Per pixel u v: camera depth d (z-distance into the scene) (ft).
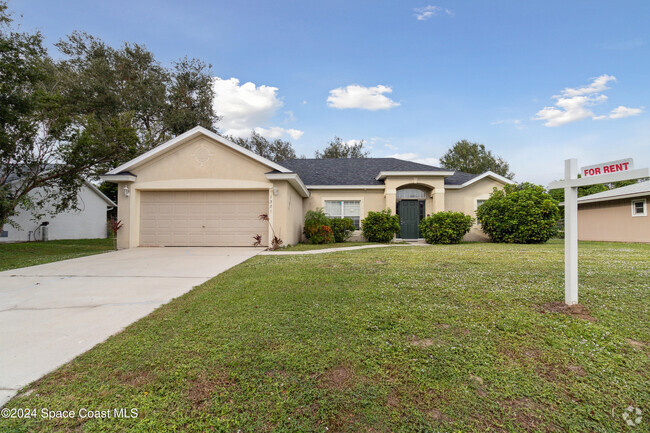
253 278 18.25
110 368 8.36
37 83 41.04
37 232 57.31
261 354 8.91
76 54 70.64
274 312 12.28
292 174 35.50
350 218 49.83
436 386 7.45
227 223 37.73
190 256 28.99
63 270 21.99
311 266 22.04
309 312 12.21
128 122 56.18
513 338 9.80
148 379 7.81
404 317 11.57
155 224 37.88
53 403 6.95
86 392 7.34
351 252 31.42
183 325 11.23
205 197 37.88
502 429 6.15
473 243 44.27
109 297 15.16
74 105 62.03
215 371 8.10
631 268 20.10
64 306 13.82
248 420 6.38
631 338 9.73
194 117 80.84
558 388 7.37
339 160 60.90
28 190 42.34
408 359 8.60
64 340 10.18
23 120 38.19
